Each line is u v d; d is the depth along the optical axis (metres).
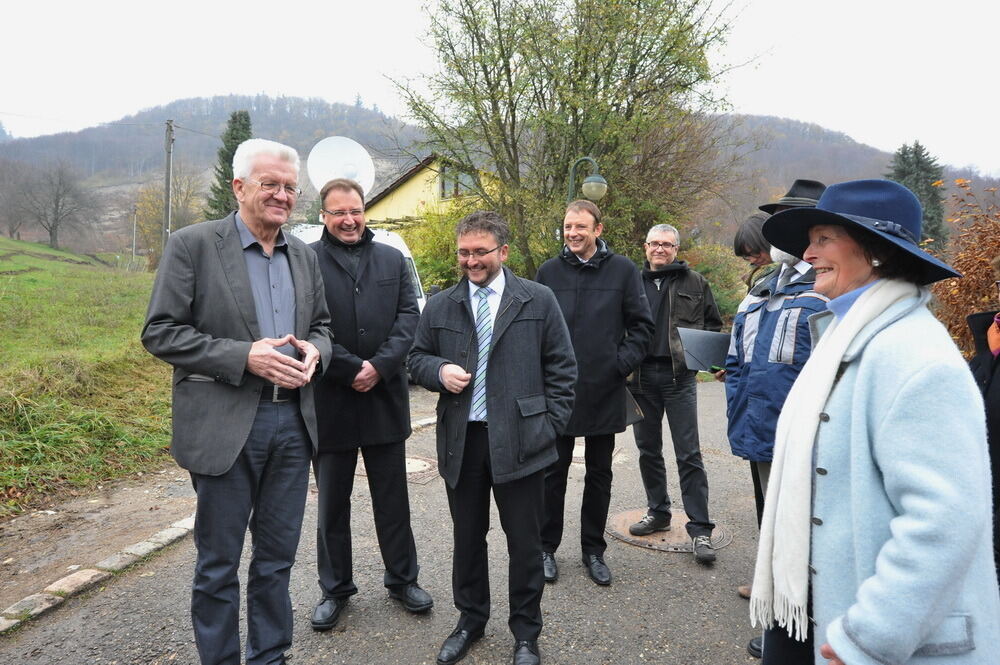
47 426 4.72
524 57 11.78
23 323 8.27
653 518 3.71
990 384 2.14
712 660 2.50
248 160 2.16
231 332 2.13
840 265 1.39
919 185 27.69
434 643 2.58
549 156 13.00
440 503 4.22
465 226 2.43
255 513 2.27
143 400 5.82
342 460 2.73
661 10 11.54
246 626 2.75
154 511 3.96
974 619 1.13
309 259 2.45
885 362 1.20
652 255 3.69
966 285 5.11
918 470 1.09
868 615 1.10
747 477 5.05
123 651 2.48
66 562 3.22
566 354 2.53
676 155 14.02
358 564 3.31
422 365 2.50
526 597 2.42
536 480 2.44
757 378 2.63
